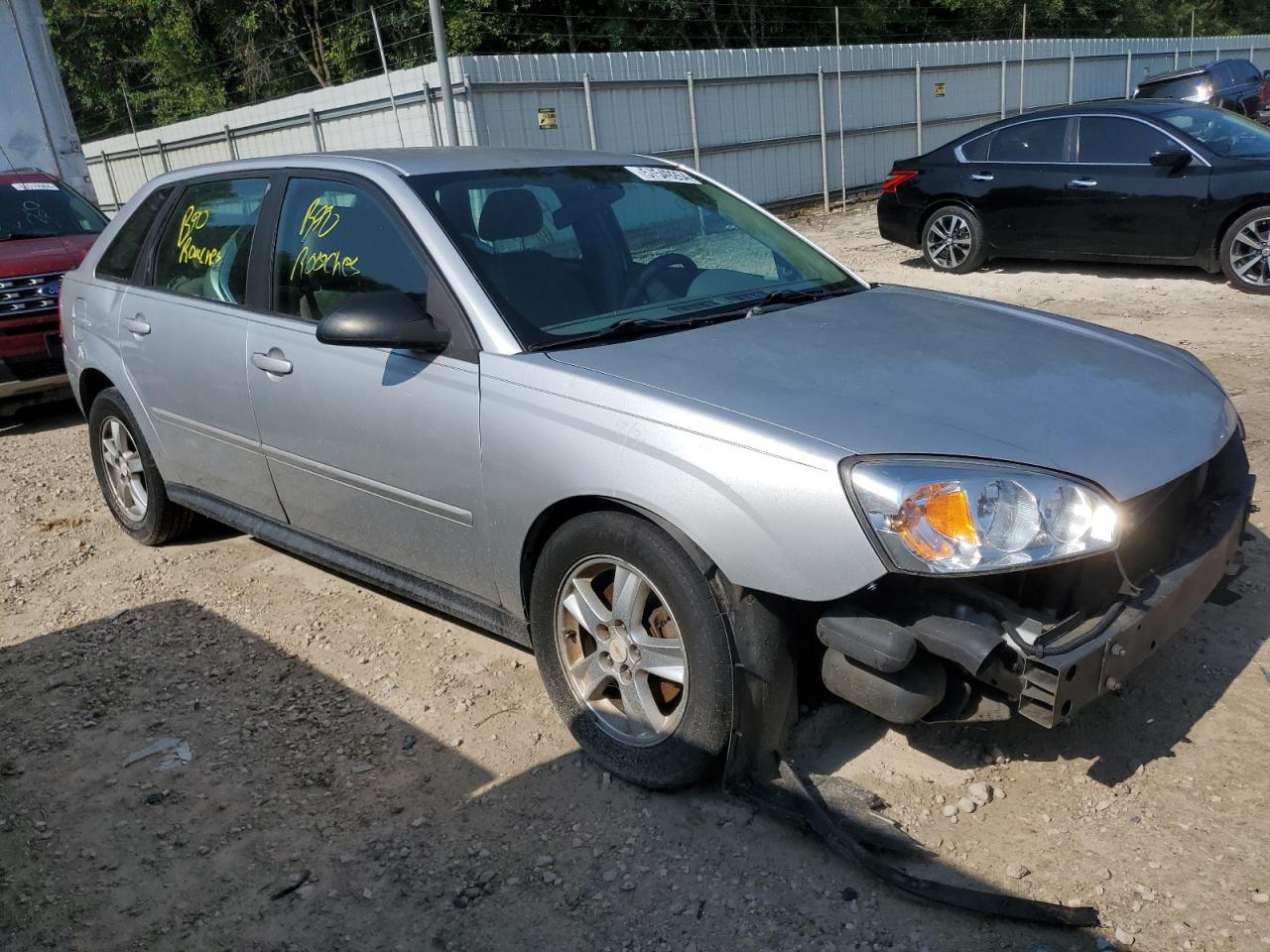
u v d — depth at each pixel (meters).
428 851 2.77
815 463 2.46
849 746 3.01
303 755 3.24
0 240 8.10
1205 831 2.62
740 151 17.47
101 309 4.80
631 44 27.56
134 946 2.52
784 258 4.00
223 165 4.35
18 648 4.11
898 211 11.16
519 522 3.02
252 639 4.02
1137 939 2.31
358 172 3.64
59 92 12.30
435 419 3.19
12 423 7.95
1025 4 31.59
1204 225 9.05
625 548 2.78
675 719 2.81
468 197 3.49
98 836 2.93
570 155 4.02
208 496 4.49
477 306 3.15
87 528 5.40
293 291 3.78
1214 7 42.72
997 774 2.89
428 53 27.39
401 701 3.50
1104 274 10.18
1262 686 3.21
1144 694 3.21
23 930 2.59
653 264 3.65
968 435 2.55
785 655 2.67
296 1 31.53
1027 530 2.38
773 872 2.59
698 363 2.92
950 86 21.08
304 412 3.66
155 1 32.66
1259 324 7.71
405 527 3.46
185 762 3.25
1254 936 2.29
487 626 3.35
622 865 2.66
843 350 3.06
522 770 3.08
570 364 2.94
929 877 2.53
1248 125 9.60
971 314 3.58
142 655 3.96
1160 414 2.84
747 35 29.36
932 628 2.45
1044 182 9.95
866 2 30.83
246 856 2.80
